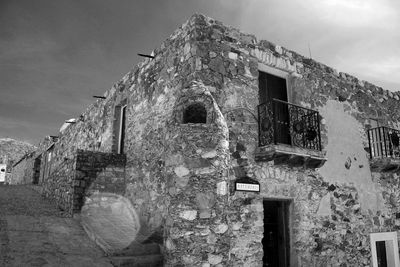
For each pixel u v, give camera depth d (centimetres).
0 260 451
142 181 745
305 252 668
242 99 661
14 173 2567
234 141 627
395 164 859
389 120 977
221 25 679
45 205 844
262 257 604
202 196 481
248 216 607
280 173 674
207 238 469
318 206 722
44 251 510
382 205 859
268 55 731
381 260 845
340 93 862
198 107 562
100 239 579
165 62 736
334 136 809
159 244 588
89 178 775
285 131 734
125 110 987
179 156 503
